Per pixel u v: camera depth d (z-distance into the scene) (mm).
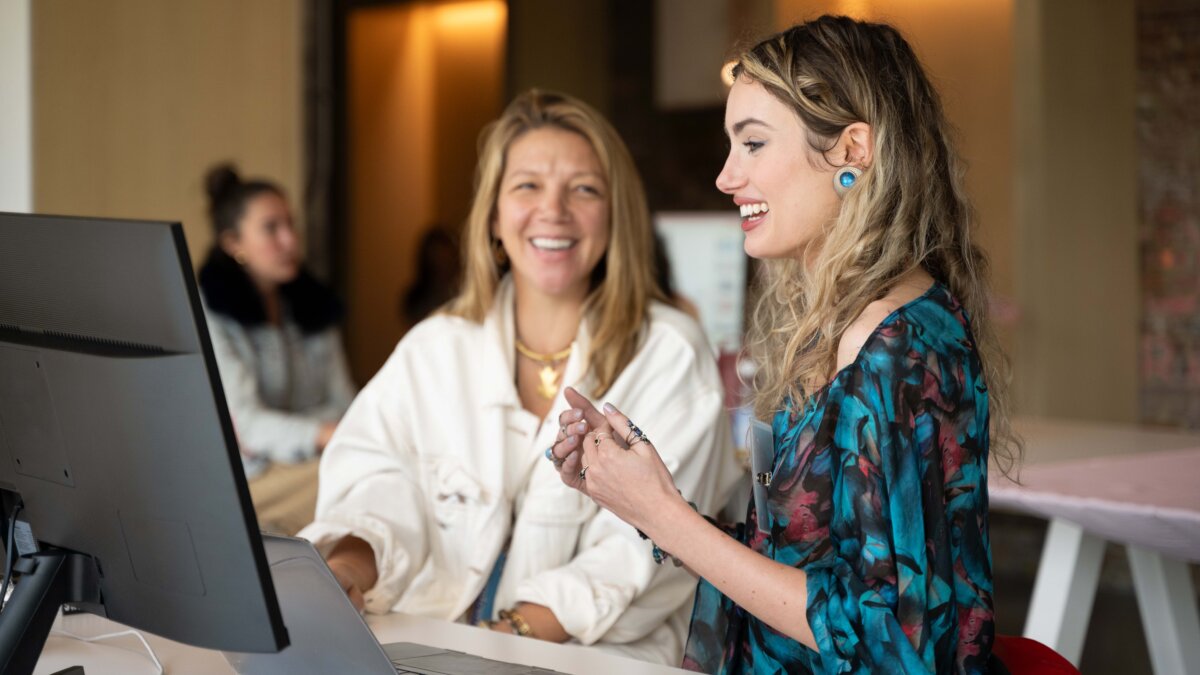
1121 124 5734
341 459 2090
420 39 8078
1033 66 5484
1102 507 2240
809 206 1390
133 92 4824
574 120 2176
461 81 8133
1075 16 5578
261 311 3838
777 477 1354
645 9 6832
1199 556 2186
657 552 1514
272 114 5555
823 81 1366
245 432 3668
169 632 1125
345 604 1258
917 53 1608
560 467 1424
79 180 4582
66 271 1109
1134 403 5777
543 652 1530
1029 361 5531
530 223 2121
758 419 1651
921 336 1252
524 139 2162
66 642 1537
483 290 2213
